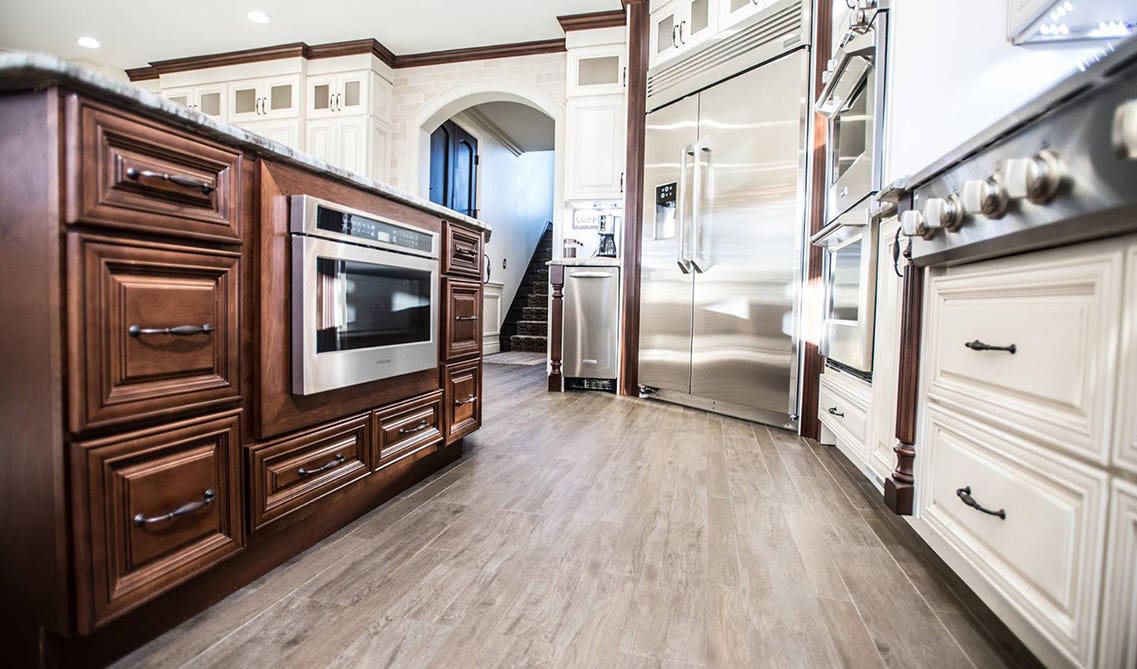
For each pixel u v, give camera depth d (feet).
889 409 4.92
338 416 4.57
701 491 5.90
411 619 3.41
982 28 4.86
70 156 2.54
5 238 2.64
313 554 4.30
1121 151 1.94
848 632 3.33
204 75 16.06
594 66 13.29
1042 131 2.44
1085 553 2.34
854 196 6.30
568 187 13.47
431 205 5.78
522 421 9.43
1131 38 1.78
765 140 9.34
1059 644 2.47
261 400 3.71
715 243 10.27
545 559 4.26
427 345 5.86
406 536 4.66
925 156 5.06
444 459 6.70
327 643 3.15
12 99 2.60
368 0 12.85
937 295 3.84
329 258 4.23
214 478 3.38
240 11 13.38
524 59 15.08
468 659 3.02
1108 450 2.23
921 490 4.04
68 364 2.57
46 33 14.55
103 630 2.88
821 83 8.51
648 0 12.00
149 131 2.88
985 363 3.19
